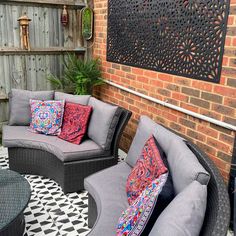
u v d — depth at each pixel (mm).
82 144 2812
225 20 2025
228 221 1140
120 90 3500
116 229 1607
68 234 2215
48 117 3096
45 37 3865
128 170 2326
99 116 2812
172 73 2590
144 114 3102
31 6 3668
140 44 2969
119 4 3217
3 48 3584
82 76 3682
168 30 2553
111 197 1955
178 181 1585
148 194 1458
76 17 4016
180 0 2371
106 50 3668
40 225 2301
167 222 1144
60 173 2734
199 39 2252
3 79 3729
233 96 2057
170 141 1992
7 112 3877
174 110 2648
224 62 2086
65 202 2625
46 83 4031
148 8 2758
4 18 3543
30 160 2994
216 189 1365
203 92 2297
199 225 1174
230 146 2131
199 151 1829
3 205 1881
